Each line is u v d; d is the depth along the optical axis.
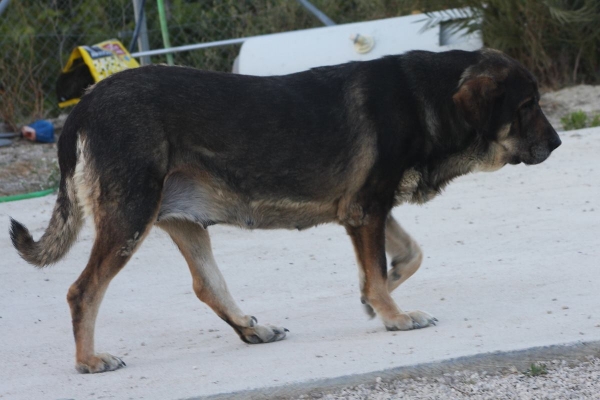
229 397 6.23
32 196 13.46
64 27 18.70
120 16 19.41
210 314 8.75
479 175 13.21
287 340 7.70
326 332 7.83
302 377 6.42
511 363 6.55
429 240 10.47
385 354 6.83
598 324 7.11
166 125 7.32
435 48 17.94
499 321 7.50
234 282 9.55
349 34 17.69
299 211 7.85
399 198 7.98
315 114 7.67
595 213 10.85
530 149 8.05
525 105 7.96
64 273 10.11
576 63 19.08
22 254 7.54
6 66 17.89
